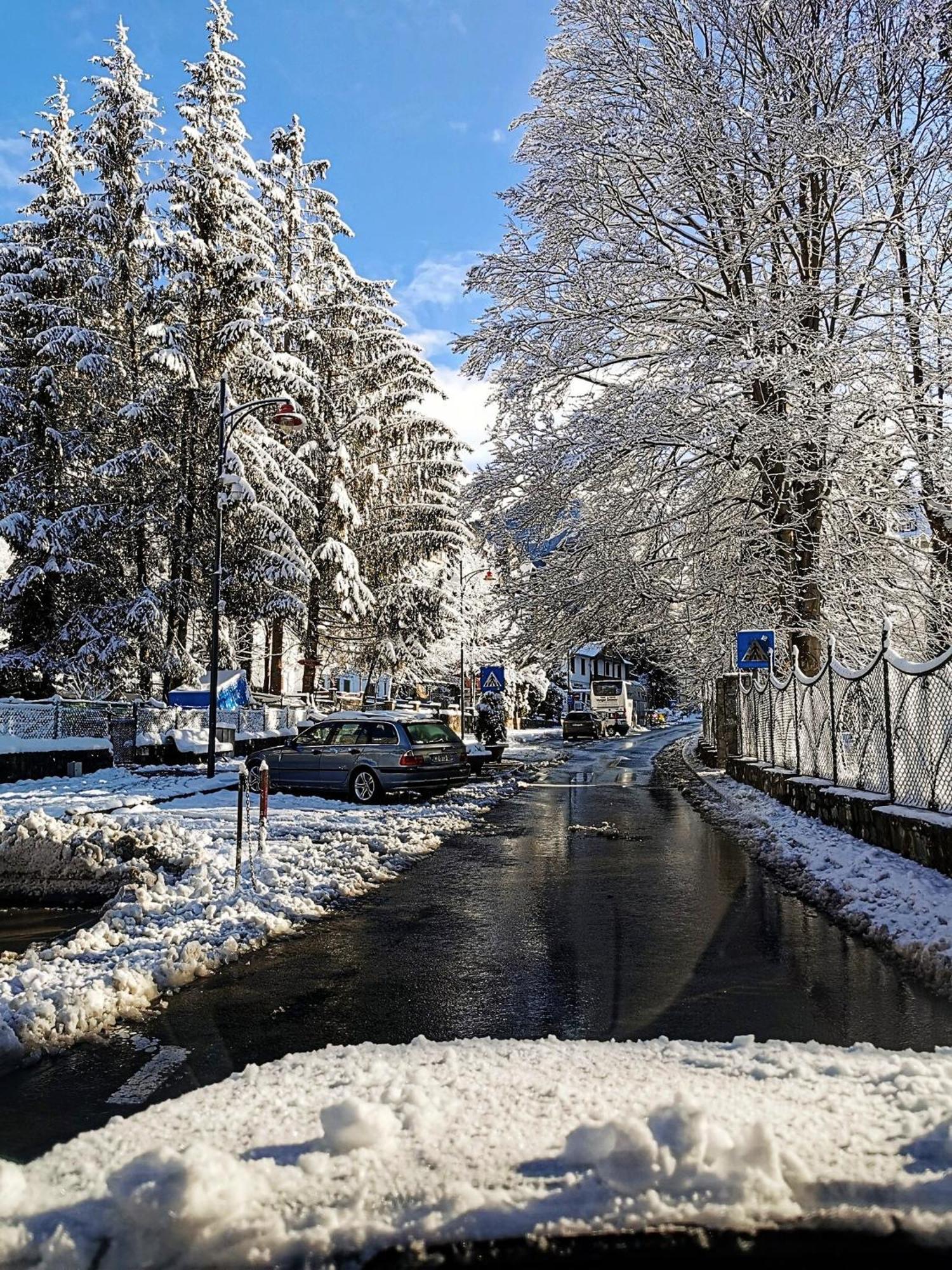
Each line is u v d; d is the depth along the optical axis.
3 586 30.77
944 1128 2.81
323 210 44.06
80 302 32.94
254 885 8.90
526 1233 2.31
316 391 35.84
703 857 11.93
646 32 21.67
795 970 6.55
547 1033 5.15
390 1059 4.01
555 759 35.41
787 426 18.56
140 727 26.53
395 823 14.08
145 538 33.56
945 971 6.17
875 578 20.19
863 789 12.34
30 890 9.40
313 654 40.56
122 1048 5.01
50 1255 2.30
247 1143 2.94
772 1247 2.31
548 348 22.47
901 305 20.22
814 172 20.36
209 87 34.69
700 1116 2.67
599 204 22.25
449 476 43.75
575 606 23.02
